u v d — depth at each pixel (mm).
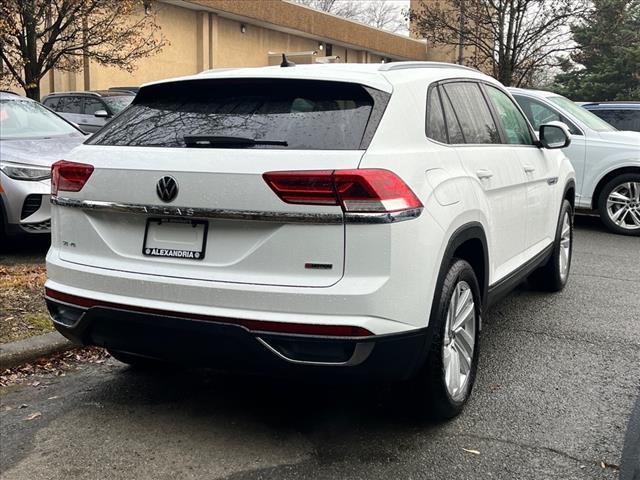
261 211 3025
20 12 12648
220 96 3562
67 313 3537
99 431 3566
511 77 16578
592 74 25859
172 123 3488
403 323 3076
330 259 2984
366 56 31469
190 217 3176
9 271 6473
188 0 21203
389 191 3020
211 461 3246
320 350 3008
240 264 3096
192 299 3143
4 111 8117
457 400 3645
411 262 3094
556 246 6094
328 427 3600
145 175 3260
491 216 4141
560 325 5383
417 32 18109
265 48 26141
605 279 7000
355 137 3125
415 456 3287
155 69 21250
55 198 3619
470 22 17219
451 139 3865
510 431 3549
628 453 3320
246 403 3912
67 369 4461
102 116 10469
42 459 3281
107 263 3400
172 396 4016
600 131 9906
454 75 4277
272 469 3168
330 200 2955
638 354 4730
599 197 9930
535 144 5480
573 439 3465
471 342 3828
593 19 16156
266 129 3242
